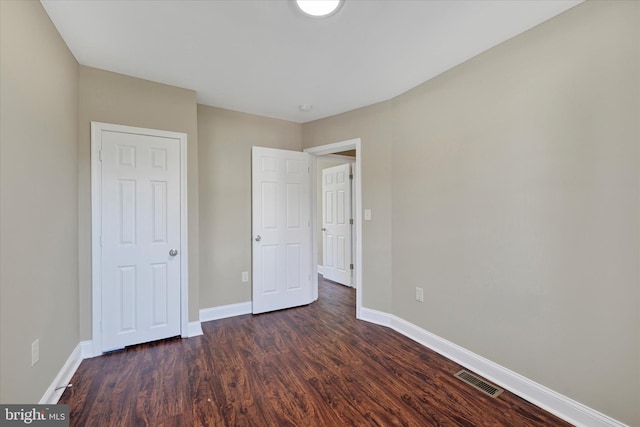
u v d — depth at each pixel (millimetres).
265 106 3240
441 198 2480
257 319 3262
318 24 1820
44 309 1704
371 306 3186
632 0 1437
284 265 3623
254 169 3443
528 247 1878
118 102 2463
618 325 1508
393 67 2373
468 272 2260
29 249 1532
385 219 3061
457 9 1677
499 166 2041
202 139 3184
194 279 2824
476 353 2203
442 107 2463
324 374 2152
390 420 1686
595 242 1583
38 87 1625
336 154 4426
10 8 1349
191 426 1633
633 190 1450
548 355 1782
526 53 1874
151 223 2619
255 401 1846
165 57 2219
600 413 1569
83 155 2344
